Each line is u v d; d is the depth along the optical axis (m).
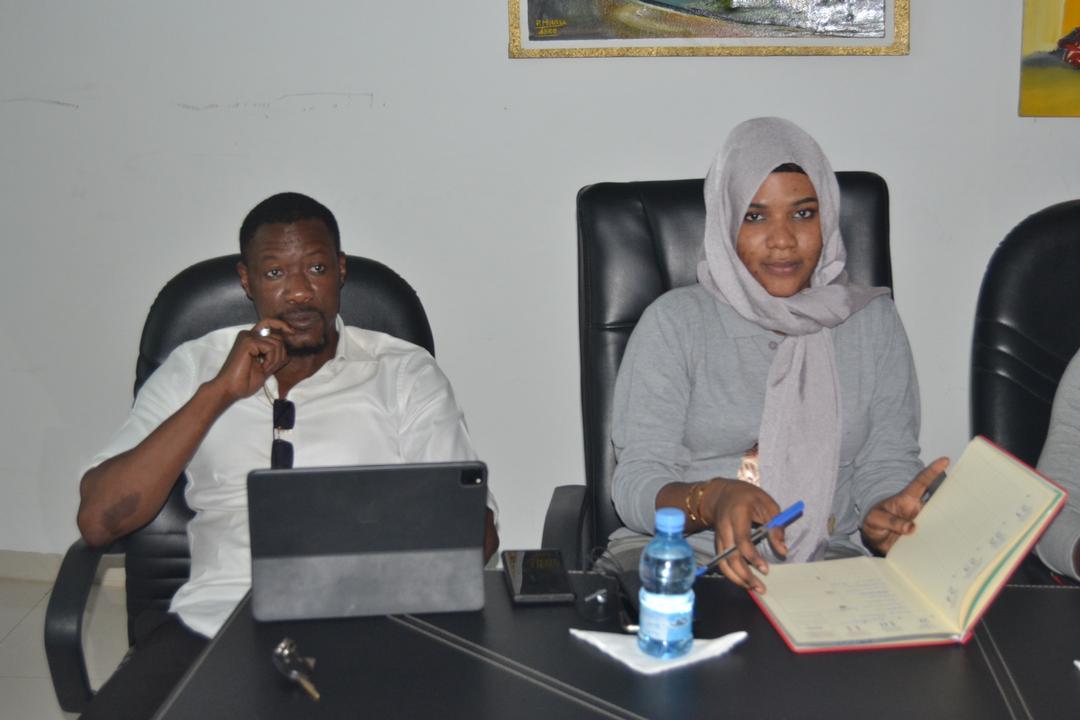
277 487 1.05
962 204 2.26
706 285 1.63
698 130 2.25
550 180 2.29
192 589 1.53
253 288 1.58
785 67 2.22
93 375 2.47
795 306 1.56
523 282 2.34
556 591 1.12
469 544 1.09
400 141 2.29
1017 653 1.00
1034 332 1.61
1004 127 2.23
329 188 2.32
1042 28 2.17
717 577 1.19
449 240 2.33
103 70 2.30
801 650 1.00
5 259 2.41
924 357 2.34
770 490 1.54
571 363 2.38
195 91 2.29
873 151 2.25
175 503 1.63
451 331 2.38
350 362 1.64
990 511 1.08
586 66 2.23
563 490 1.62
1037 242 1.62
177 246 2.38
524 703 0.90
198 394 1.49
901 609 1.07
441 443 1.63
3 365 2.47
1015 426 1.61
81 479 1.54
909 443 1.60
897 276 2.30
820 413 1.56
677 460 1.54
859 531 1.62
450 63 2.25
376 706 0.90
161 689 1.29
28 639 2.35
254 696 0.92
